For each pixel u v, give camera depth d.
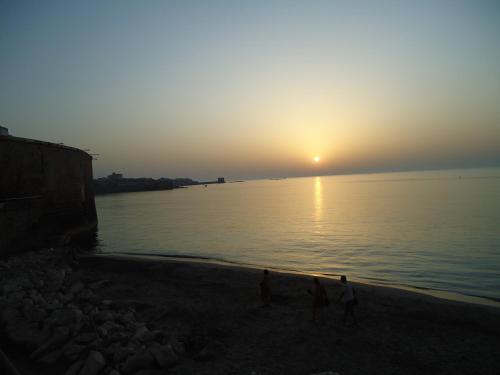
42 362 8.66
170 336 10.52
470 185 127.81
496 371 8.45
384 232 37.12
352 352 9.48
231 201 111.31
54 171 29.56
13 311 11.17
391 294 14.27
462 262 23.28
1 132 30.09
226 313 12.67
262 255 28.47
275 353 9.47
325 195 119.06
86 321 10.47
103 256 24.70
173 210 83.69
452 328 10.99
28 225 24.52
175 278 18.31
